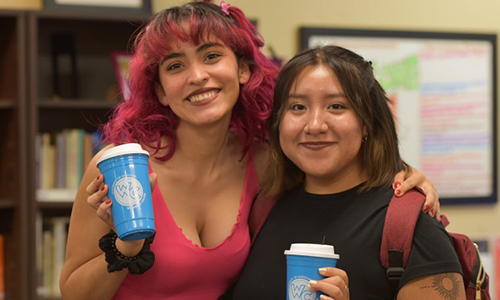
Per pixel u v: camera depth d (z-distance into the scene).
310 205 1.73
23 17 3.13
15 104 3.17
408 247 1.53
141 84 1.81
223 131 1.84
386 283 1.56
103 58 3.54
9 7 3.41
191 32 1.69
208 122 1.74
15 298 3.19
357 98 1.63
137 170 1.50
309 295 1.44
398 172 1.70
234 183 1.90
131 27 3.53
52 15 3.16
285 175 1.81
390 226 1.56
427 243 1.53
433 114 3.91
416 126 3.88
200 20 1.70
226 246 1.80
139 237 1.50
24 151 3.14
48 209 3.48
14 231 3.22
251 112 1.88
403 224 1.55
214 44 1.73
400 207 1.58
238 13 1.83
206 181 1.86
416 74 3.88
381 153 1.68
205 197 1.87
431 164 3.91
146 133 1.83
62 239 3.26
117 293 1.78
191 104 1.74
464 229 3.97
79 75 3.51
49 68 3.48
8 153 3.28
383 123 1.69
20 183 3.13
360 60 1.70
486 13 3.99
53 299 3.19
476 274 1.61
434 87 3.90
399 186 1.63
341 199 1.69
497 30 4.01
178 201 1.83
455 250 1.63
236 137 1.95
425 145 3.90
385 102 1.71
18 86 3.13
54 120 3.48
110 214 1.53
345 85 1.63
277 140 1.80
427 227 1.55
